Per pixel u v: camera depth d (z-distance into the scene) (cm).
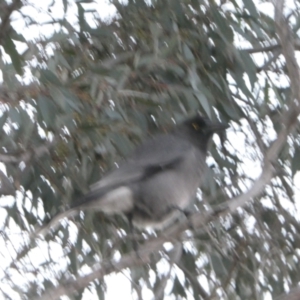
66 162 1059
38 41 1038
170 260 1039
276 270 1090
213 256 1059
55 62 1009
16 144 1047
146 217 1073
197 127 1112
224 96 1062
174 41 1031
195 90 1009
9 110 975
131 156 1066
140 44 1077
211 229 1041
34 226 1084
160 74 1047
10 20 992
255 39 1115
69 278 954
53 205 1072
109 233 1105
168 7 1052
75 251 1073
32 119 1023
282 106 1065
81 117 1016
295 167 1091
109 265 909
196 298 1073
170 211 1077
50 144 1048
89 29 1051
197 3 1061
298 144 1095
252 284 1077
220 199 1098
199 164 1095
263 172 936
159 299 1020
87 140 1030
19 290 966
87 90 1015
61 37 1033
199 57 1059
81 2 1043
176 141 1095
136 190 1041
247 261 1078
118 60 1066
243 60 1041
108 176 1035
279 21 942
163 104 1041
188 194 1088
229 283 1060
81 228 1088
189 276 1078
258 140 1058
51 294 878
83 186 1060
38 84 982
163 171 1062
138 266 998
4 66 991
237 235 1086
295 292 820
